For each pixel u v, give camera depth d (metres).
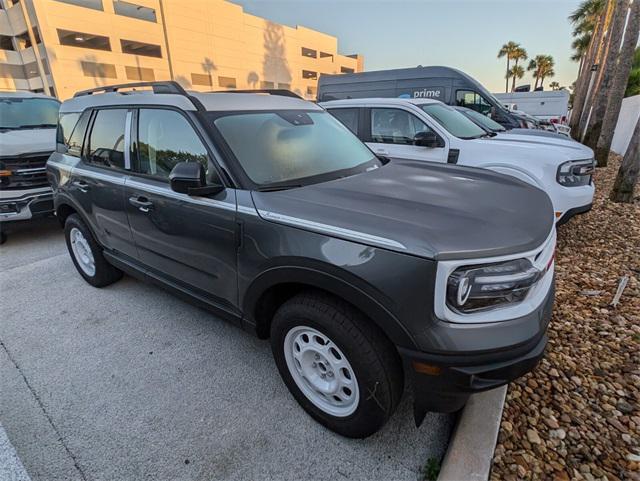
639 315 2.87
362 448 1.92
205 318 3.17
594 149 12.14
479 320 1.51
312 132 2.80
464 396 1.62
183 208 2.37
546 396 2.15
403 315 1.53
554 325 2.80
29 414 2.20
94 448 1.96
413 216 1.73
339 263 1.65
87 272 3.83
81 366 2.61
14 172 4.77
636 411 2.04
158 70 32.72
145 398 2.30
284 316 1.97
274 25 41.62
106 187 3.04
